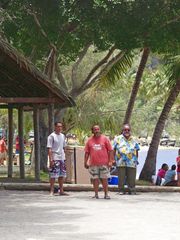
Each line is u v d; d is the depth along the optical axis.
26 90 37.75
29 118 70.12
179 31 40.56
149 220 21.48
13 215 22.58
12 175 43.75
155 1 38.38
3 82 37.28
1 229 19.27
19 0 39.62
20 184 32.47
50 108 36.03
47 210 24.09
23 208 24.70
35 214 22.88
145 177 47.25
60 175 29.88
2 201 27.23
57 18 40.34
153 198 29.28
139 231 18.94
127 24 39.09
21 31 43.16
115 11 38.84
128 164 30.84
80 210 24.17
